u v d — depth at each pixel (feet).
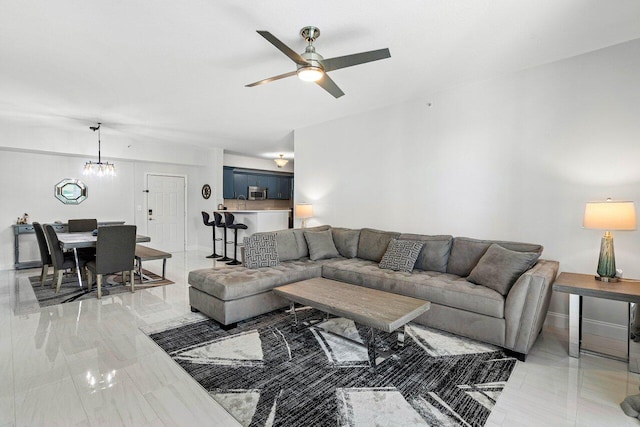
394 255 12.43
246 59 9.84
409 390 6.88
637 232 9.12
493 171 11.72
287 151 27.04
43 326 10.18
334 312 8.28
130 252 13.73
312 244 14.75
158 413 6.08
